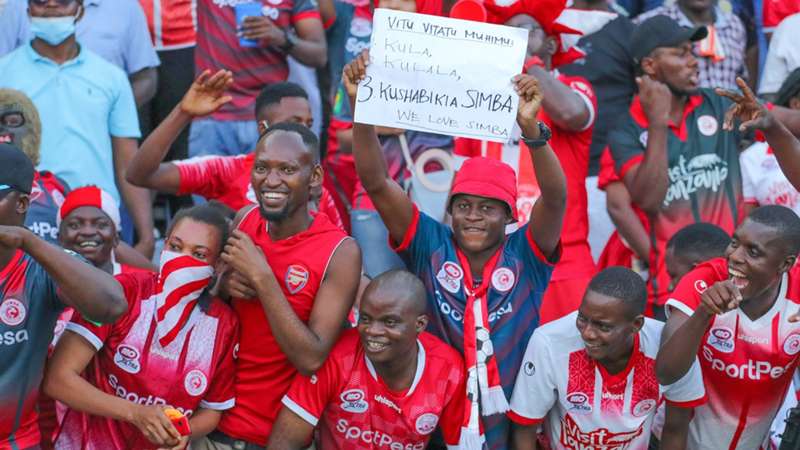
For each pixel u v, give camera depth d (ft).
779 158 30.53
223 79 31.68
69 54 39.68
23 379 27.91
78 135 39.14
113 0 42.63
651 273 37.86
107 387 29.22
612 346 28.99
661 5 45.44
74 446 29.45
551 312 36.96
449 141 38.99
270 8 43.01
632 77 44.11
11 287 27.55
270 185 28.86
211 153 43.01
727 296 27.12
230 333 29.73
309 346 28.50
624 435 30.27
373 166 29.43
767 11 46.03
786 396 33.45
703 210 37.83
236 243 28.66
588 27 44.55
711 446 31.60
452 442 30.09
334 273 29.45
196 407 29.66
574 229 37.40
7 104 35.35
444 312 30.50
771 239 28.35
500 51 28.45
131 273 29.86
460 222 30.19
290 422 29.43
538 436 32.07
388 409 29.53
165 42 44.37
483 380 29.73
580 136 37.47
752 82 46.85
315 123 45.37
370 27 44.70
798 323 30.01
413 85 28.43
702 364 30.78
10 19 42.45
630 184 37.96
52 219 36.22
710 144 38.01
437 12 38.29
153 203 45.03
